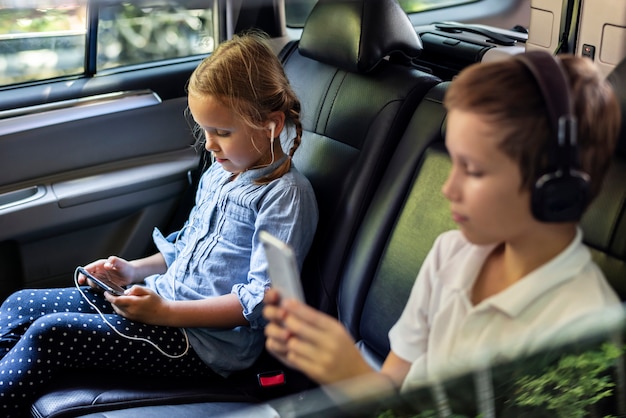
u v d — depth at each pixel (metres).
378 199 1.51
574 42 1.42
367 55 1.61
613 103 0.79
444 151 1.44
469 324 0.88
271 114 1.51
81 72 1.98
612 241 1.08
